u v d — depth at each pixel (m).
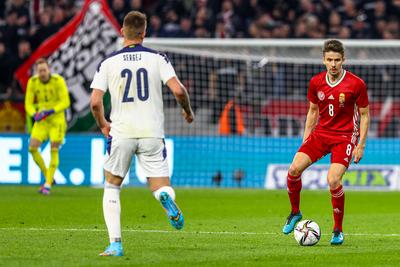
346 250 25.06
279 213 37.78
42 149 54.22
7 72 62.88
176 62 58.41
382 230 30.98
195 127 58.03
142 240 27.00
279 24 65.00
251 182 54.97
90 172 54.16
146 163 23.02
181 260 22.53
